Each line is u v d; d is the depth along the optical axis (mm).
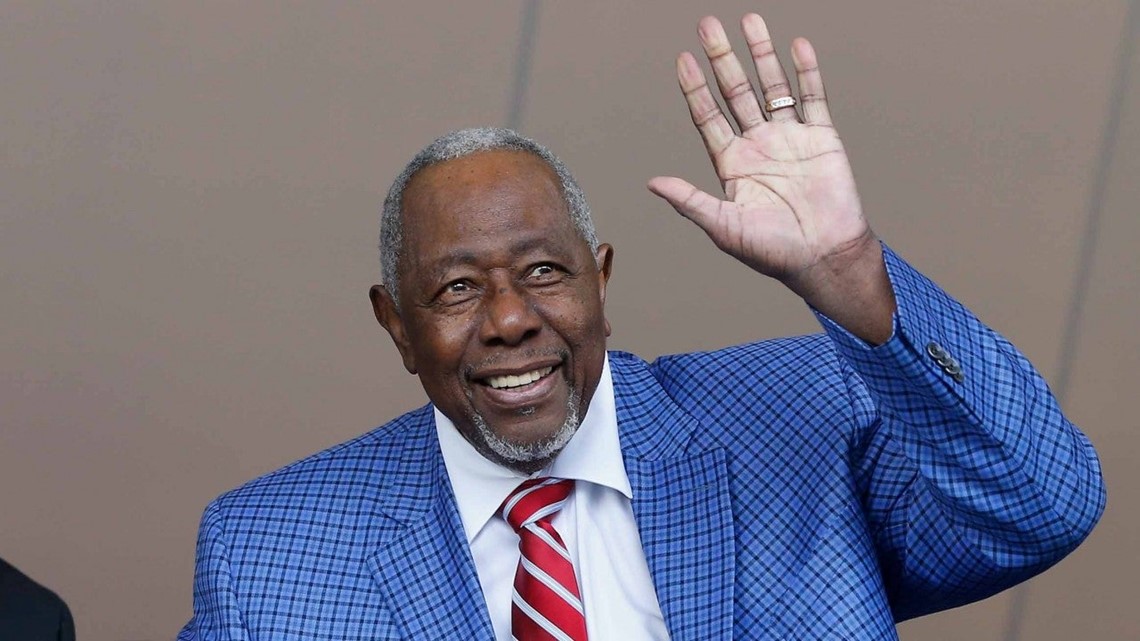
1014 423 4461
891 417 4590
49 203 11750
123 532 11891
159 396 11945
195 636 5078
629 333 12406
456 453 5090
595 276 4719
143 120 11859
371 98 12180
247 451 12102
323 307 12203
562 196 4668
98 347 11852
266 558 5059
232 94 11992
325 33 12102
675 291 12430
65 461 11805
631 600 4961
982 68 12367
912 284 4449
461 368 4625
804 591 4848
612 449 5043
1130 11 12242
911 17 12336
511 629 4898
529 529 4941
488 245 4531
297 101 12094
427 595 4969
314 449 12195
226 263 12047
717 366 5336
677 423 5160
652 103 12359
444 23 12234
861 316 4453
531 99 12320
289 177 12109
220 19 11945
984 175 12383
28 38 11680
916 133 12391
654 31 12336
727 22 12312
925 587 5020
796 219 4438
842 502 4980
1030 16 12312
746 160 4520
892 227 12406
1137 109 12281
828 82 12359
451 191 4605
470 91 12266
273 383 12133
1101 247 12344
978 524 4664
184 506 11992
